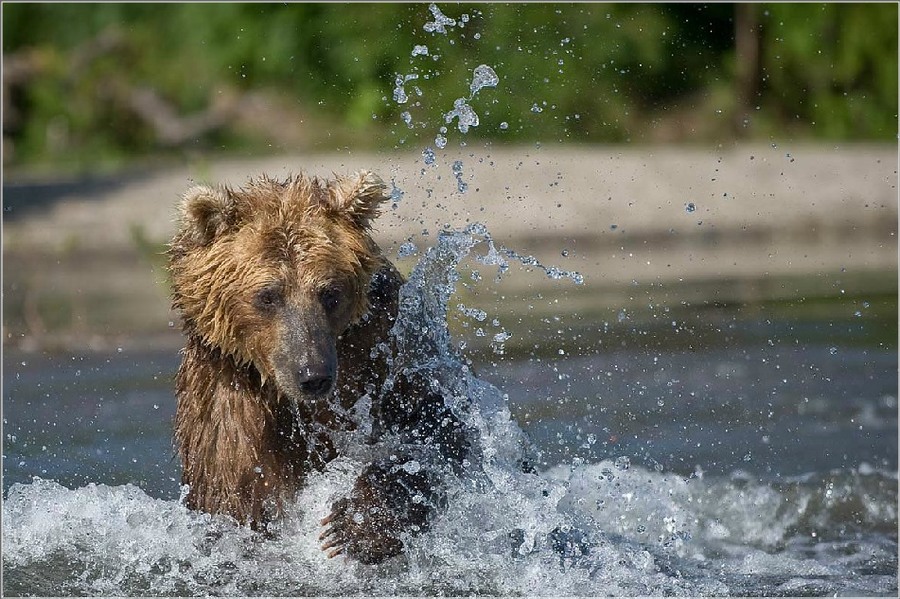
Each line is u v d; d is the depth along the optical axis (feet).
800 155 86.58
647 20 95.86
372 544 26.58
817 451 36.45
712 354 47.11
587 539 29.43
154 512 29.35
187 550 27.63
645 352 47.39
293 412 27.12
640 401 41.27
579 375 44.32
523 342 48.65
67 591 26.03
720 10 98.17
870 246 71.20
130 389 43.24
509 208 72.43
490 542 28.50
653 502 32.45
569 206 73.31
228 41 95.30
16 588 26.14
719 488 33.58
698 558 28.96
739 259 67.36
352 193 26.99
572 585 26.63
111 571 27.25
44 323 53.67
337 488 27.78
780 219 73.82
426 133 85.97
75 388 43.47
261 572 27.25
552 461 35.81
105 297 59.52
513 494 29.01
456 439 28.25
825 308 55.01
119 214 71.56
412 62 89.61
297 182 27.27
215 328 26.11
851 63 98.02
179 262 26.71
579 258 67.67
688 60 97.76
